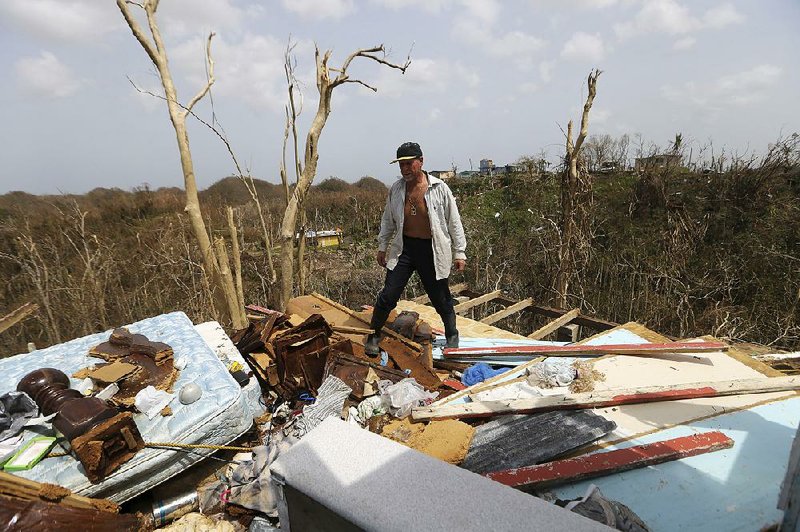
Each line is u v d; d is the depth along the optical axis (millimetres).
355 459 1521
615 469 2266
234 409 2764
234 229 5117
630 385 3150
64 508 2023
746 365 3346
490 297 6723
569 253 7375
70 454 2344
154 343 3240
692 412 2738
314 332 3627
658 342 3877
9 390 2904
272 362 3730
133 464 2357
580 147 7004
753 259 8953
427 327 4438
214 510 2578
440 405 3010
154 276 7258
